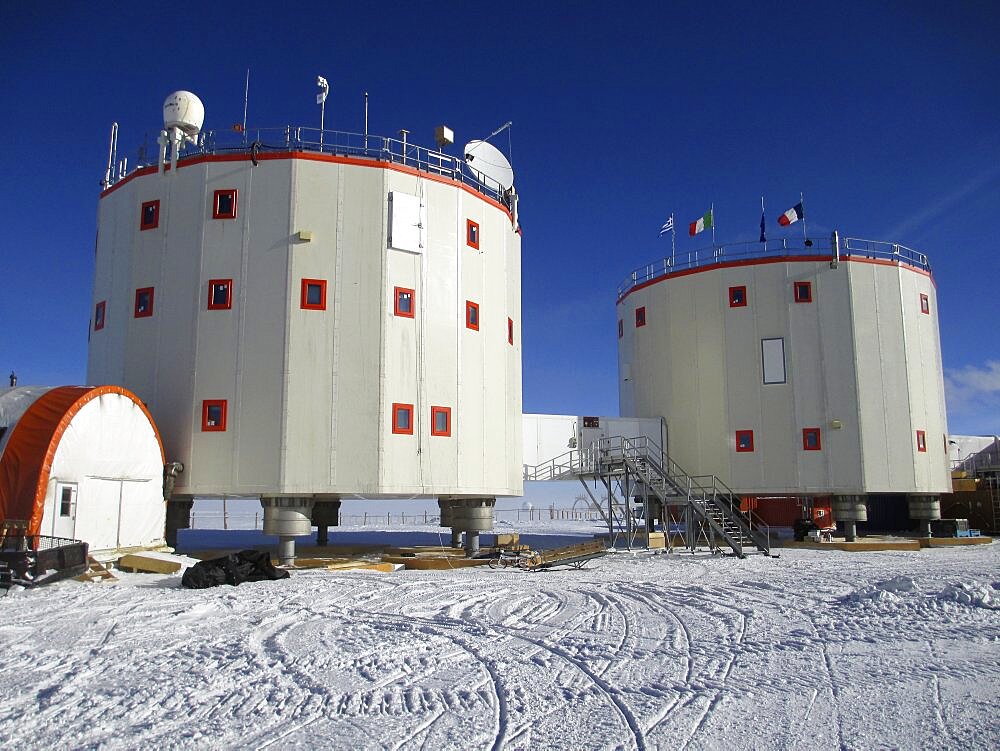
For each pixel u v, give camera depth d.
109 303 26.59
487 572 22.83
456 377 26.11
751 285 36.38
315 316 24.28
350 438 23.94
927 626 13.10
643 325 39.69
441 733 7.51
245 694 8.77
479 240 27.86
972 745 7.21
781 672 10.06
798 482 34.59
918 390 35.84
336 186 25.11
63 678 9.32
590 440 35.50
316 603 15.70
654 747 7.15
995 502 42.19
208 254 24.83
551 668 10.24
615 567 24.03
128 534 21.83
